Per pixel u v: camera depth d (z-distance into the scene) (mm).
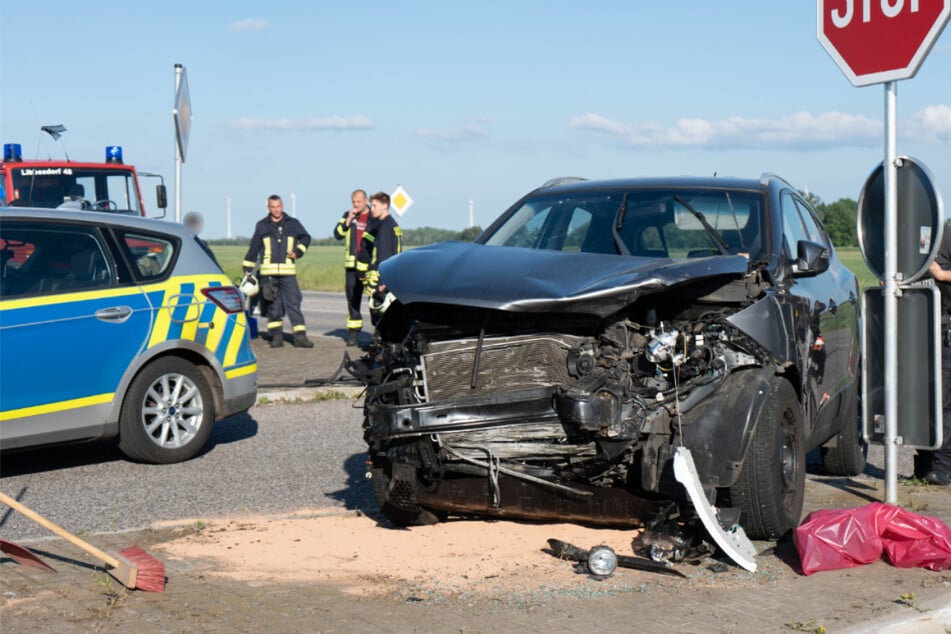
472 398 5480
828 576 5297
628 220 6895
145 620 4676
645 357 5617
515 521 6430
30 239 8070
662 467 5484
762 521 5738
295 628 4570
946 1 6156
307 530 6352
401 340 5969
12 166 17328
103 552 5152
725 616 4703
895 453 6676
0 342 7707
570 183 7684
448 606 4863
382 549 5879
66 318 8039
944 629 4594
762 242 6617
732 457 5453
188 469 8375
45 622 4648
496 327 5633
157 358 8617
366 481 7883
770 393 5723
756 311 5852
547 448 5477
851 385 7867
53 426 7980
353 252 16453
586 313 5375
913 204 6500
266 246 16328
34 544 6039
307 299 30188
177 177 12531
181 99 12508
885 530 5484
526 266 5691
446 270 5758
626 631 4512
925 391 6586
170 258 8820
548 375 5492
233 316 9102
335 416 10781
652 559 5449
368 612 4781
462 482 5797
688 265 5598
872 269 6719
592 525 6273
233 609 4832
